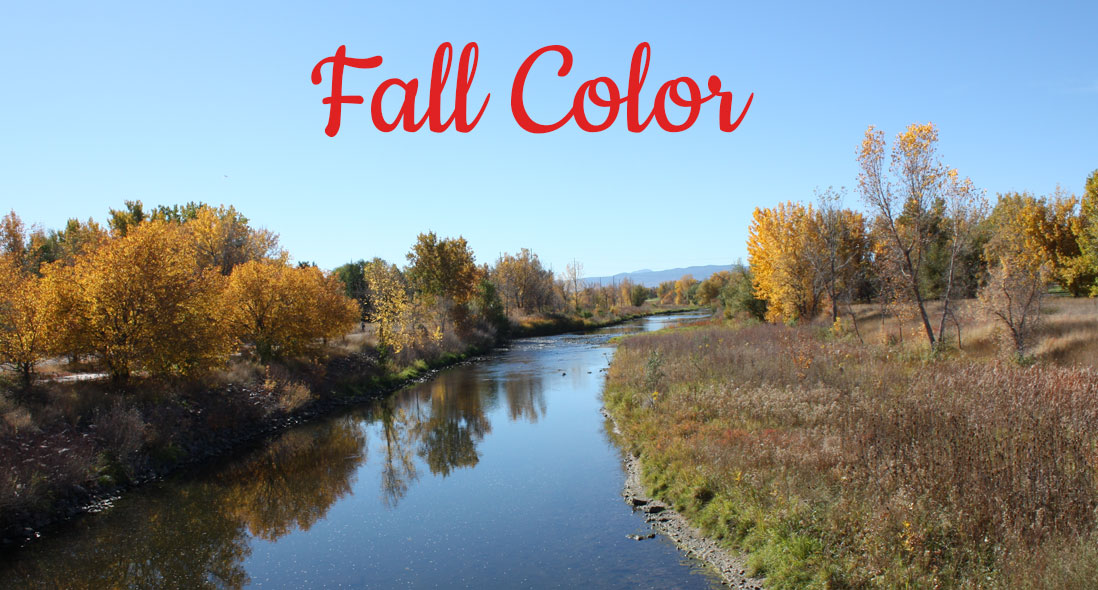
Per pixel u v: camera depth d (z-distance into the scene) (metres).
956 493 7.85
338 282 31.53
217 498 13.29
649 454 13.31
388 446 17.56
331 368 26.91
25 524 11.27
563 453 15.37
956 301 28.19
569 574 8.80
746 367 18.81
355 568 9.61
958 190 21.02
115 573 9.82
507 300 71.44
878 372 16.70
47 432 13.41
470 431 18.81
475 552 9.88
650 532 10.07
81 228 38.09
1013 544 6.72
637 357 27.06
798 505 8.69
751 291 43.31
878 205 22.02
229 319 21.69
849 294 31.34
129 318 16.59
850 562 7.18
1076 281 31.77
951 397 12.62
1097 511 6.95
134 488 13.95
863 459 9.67
